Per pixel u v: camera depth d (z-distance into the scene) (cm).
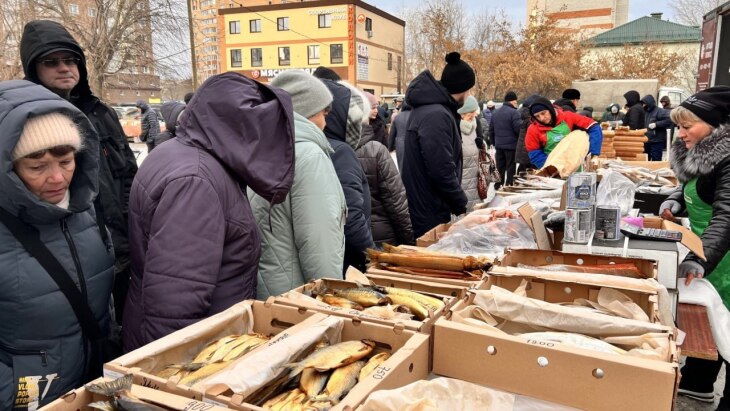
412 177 369
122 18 1343
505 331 148
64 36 257
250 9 4006
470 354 125
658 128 1064
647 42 3203
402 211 322
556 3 4459
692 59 3148
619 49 3341
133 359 113
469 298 152
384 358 125
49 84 259
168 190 148
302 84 220
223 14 4075
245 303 146
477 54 2844
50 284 146
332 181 199
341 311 140
